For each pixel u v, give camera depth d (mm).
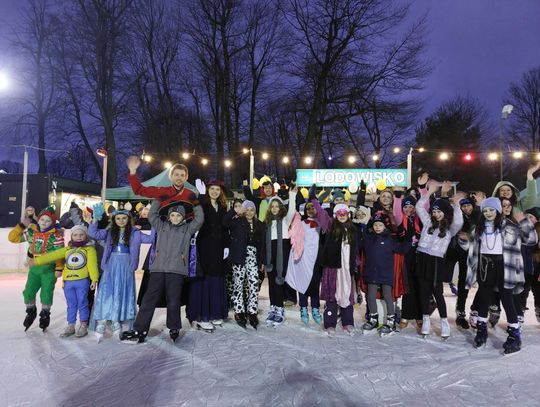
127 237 4887
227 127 24922
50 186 17453
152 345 4570
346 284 5129
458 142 32031
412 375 3684
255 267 5492
